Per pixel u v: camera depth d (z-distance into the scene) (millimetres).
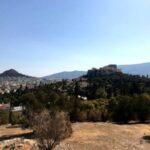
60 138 31578
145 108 70125
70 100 69938
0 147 36188
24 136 50312
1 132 58844
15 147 35125
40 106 56812
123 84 196250
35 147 34781
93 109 74438
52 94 63656
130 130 53406
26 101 58500
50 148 31281
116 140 43750
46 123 31250
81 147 38344
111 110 74250
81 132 49594
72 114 68500
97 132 50031
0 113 94938
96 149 37688
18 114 90375
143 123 66875
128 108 70562
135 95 77250
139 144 41531
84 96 169250
